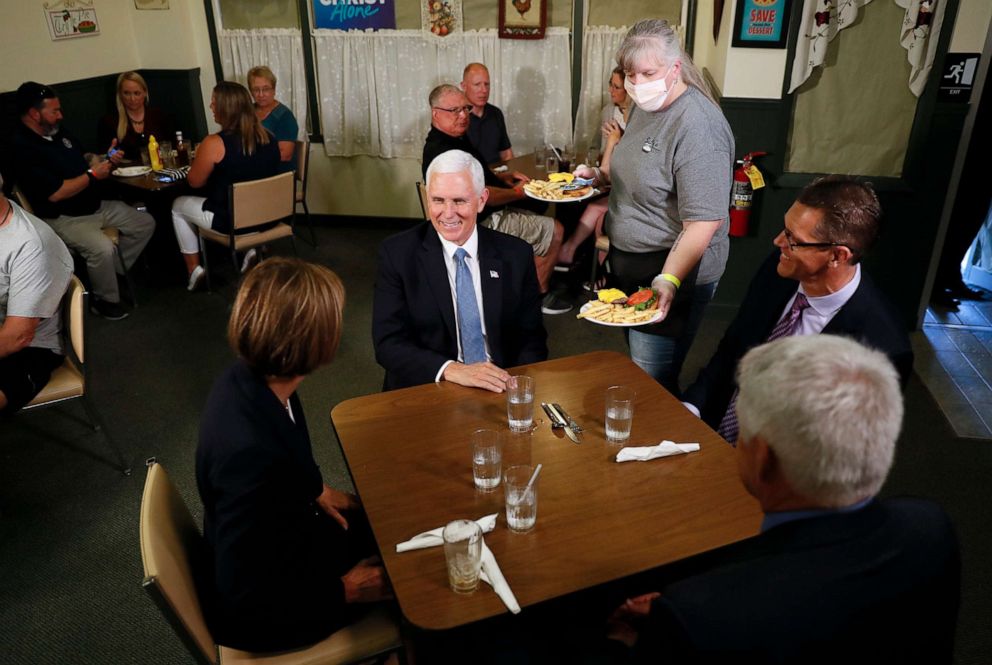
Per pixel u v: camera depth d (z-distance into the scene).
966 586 2.16
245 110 3.91
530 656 1.45
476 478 1.48
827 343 0.89
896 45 3.20
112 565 2.30
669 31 2.06
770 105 3.44
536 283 2.17
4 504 2.58
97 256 3.88
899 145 3.39
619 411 1.60
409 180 5.25
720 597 0.85
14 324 2.36
